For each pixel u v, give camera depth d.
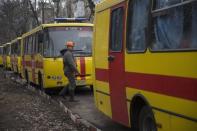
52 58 17.88
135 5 8.47
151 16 7.67
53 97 17.64
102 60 10.40
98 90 10.80
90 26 18.39
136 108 8.59
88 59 17.95
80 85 17.83
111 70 9.72
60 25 18.17
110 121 11.56
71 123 10.94
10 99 16.16
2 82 26.31
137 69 8.23
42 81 18.78
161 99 7.18
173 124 6.76
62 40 18.08
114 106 9.62
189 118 6.26
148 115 7.95
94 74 11.14
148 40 7.73
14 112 12.73
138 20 8.29
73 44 17.22
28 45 23.42
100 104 10.71
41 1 44.75
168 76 6.90
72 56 15.96
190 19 6.33
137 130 9.51
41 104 14.54
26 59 24.27
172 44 6.82
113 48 9.59
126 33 8.85
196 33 6.14
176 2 6.79
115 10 9.59
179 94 6.54
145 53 7.85
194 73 6.12
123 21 9.07
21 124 10.81
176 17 6.75
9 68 46.12
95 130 9.53
